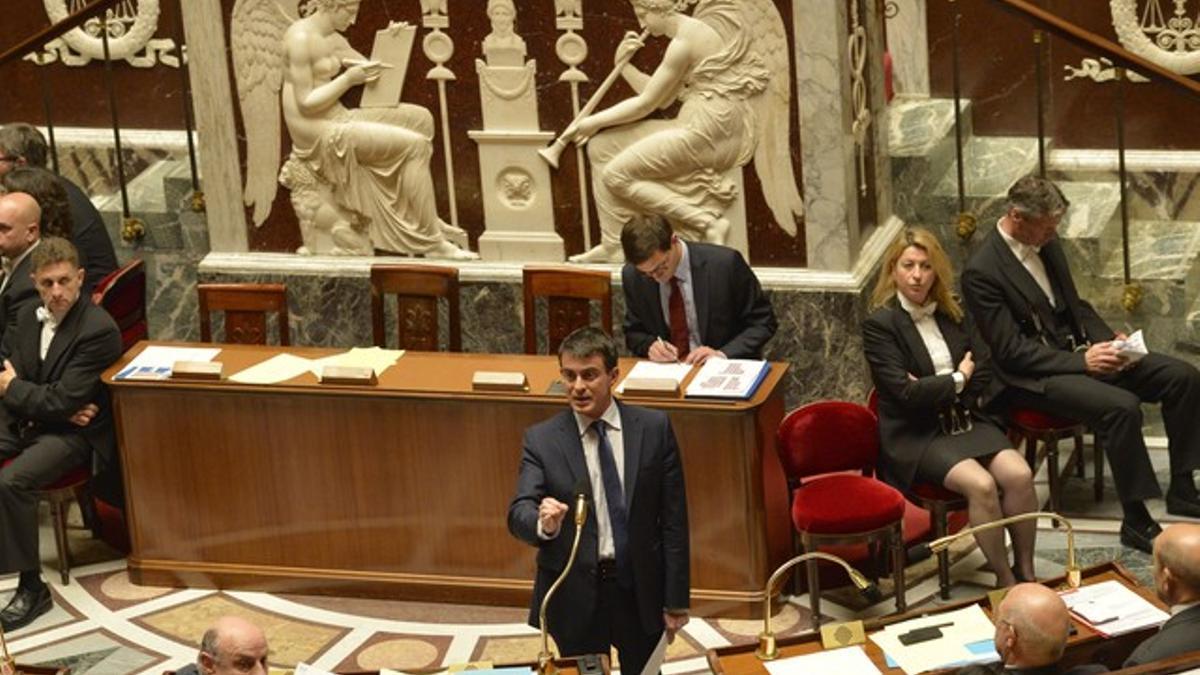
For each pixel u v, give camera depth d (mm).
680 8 18250
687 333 17359
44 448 17406
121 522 18469
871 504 16031
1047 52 20688
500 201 19297
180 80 22203
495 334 19609
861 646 13156
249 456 17312
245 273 19984
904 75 21297
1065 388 17172
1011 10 18609
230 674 12266
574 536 14008
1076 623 13211
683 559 14234
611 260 19203
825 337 18656
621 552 14086
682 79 18406
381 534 17203
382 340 18859
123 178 21000
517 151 19109
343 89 19250
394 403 16781
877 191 19516
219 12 19375
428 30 18984
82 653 16672
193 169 20703
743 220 18703
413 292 18641
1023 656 11984
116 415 17500
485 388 16594
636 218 16766
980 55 20984
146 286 20984
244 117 19656
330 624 16953
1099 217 19891
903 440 16641
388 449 16953
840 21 18000
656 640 14406
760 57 18172
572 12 18516
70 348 17453
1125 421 16922
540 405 16484
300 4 19219
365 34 19172
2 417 17734
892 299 18984
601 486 14125
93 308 17594
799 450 16500
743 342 17297
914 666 12828
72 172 22484
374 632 16766
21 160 18984
